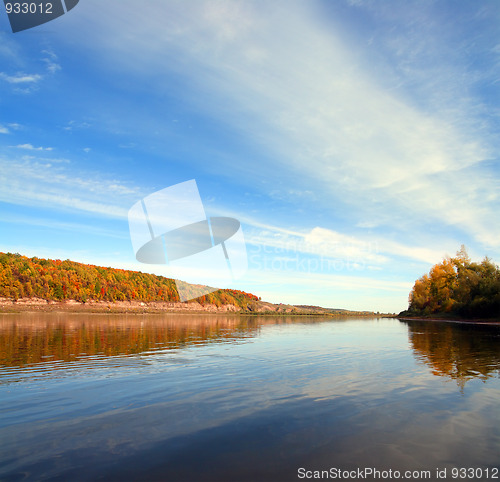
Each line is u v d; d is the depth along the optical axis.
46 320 47.44
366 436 5.92
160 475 4.56
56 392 8.78
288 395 8.54
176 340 22.33
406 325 51.09
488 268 69.00
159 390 9.02
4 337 22.73
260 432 6.09
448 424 6.49
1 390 8.97
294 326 45.38
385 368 12.26
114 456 5.12
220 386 9.47
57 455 5.16
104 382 9.89
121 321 48.91
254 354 15.84
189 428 6.28
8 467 4.77
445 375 11.02
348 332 32.91
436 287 84.75
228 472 4.65
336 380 10.23
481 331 35.25
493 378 10.56
